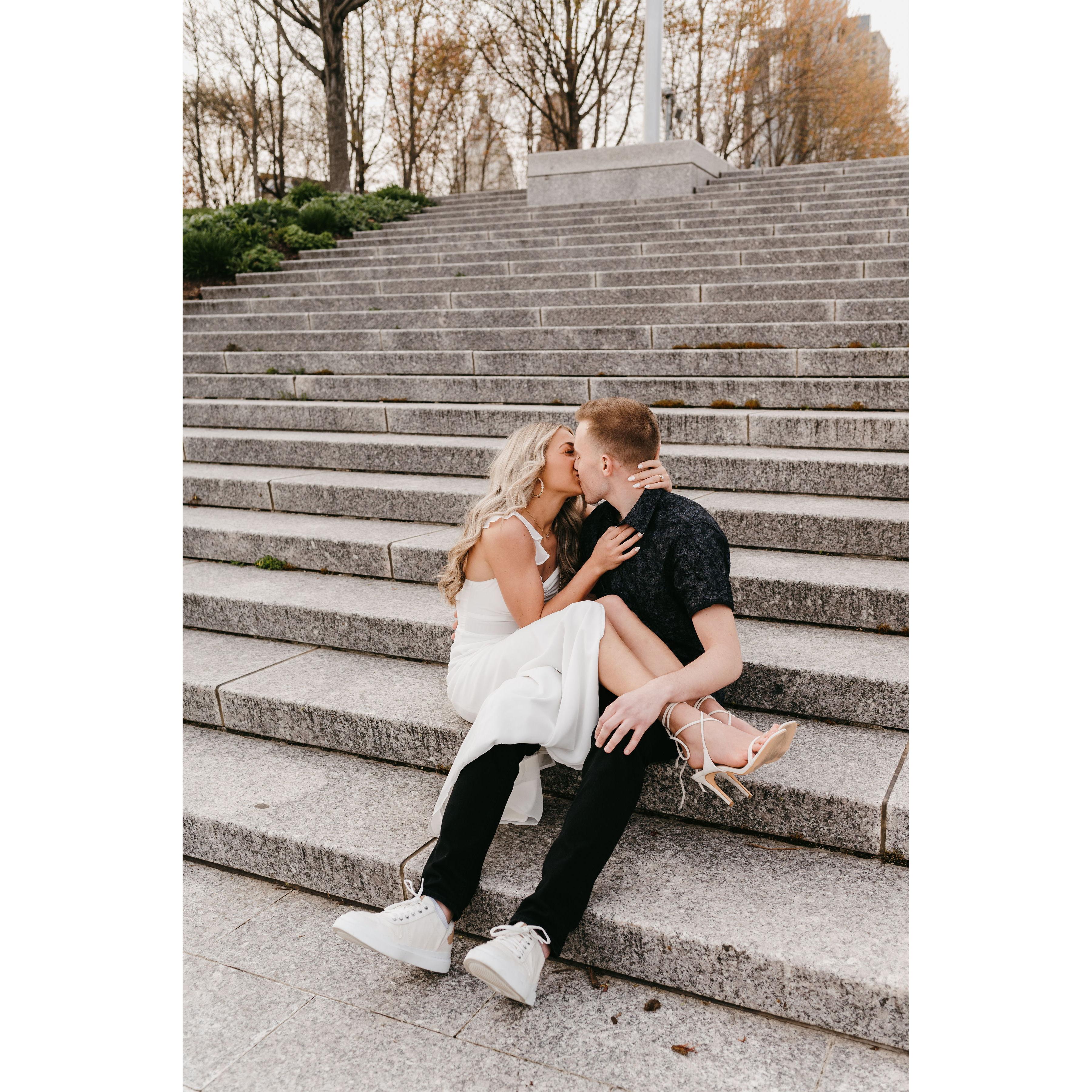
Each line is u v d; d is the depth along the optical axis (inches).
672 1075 66.6
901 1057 66.9
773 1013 71.6
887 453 153.4
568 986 77.7
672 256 291.4
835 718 99.1
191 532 163.8
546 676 83.8
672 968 74.7
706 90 917.8
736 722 83.3
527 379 206.8
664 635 89.7
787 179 428.1
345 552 148.9
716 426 168.9
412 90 897.5
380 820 95.3
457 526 157.9
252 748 114.7
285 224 458.9
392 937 74.4
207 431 216.2
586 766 80.0
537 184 473.7
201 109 849.5
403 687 116.2
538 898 74.5
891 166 413.4
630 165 447.5
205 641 138.8
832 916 74.6
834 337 201.8
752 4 860.0
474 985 79.0
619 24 831.1
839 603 112.8
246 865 96.7
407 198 538.9
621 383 195.9
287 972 81.8
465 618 98.0
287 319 290.7
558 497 93.0
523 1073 68.0
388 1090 67.1
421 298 292.2
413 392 223.1
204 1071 69.9
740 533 135.0
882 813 81.0
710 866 83.4
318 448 191.2
